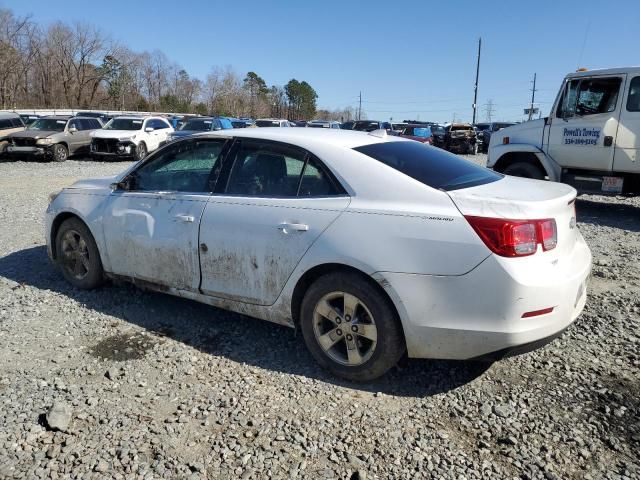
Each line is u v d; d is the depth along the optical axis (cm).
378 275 315
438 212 309
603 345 395
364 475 258
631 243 731
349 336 336
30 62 7212
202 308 462
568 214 335
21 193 1147
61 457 271
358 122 3055
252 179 382
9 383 339
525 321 299
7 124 2155
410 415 309
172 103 8425
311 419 304
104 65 7875
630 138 845
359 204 330
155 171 441
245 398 325
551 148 933
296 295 356
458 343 309
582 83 884
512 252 295
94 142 2019
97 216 463
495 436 290
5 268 571
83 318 440
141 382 341
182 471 262
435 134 3203
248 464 267
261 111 10306
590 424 299
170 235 411
